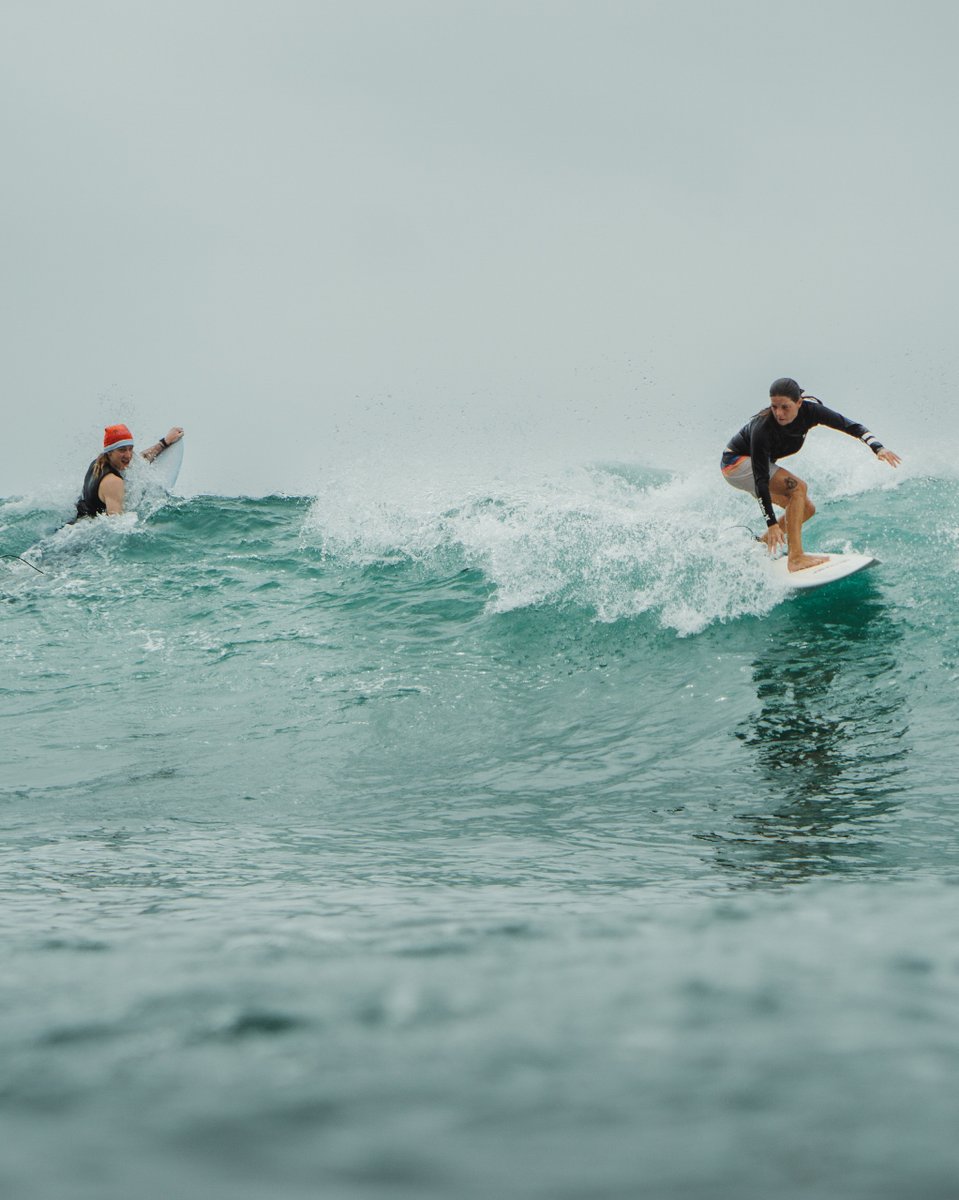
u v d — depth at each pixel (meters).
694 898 2.21
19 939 1.54
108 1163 0.48
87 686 5.80
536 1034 0.72
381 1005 0.83
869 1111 0.54
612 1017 0.76
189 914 1.96
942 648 5.21
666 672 5.39
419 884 2.57
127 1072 0.68
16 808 3.92
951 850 2.92
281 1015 0.82
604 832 3.33
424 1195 0.42
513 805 3.77
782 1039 0.68
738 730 4.48
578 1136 0.51
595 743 4.51
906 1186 0.42
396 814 3.71
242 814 3.76
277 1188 0.43
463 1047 0.70
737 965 0.91
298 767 4.43
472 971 0.96
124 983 1.00
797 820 3.32
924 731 4.20
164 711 5.35
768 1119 0.53
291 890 2.45
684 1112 0.55
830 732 4.32
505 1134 0.52
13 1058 0.73
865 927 1.07
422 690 5.43
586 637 5.98
